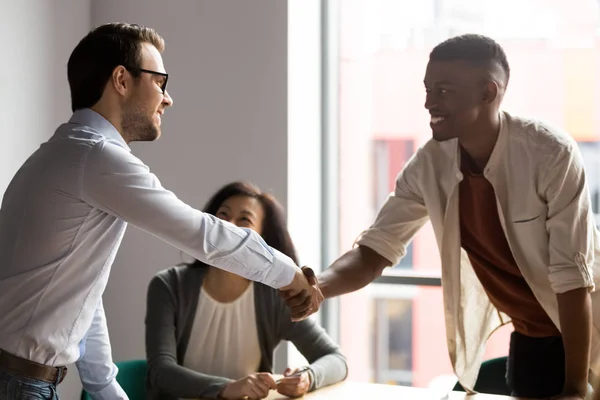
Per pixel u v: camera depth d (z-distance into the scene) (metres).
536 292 2.44
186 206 2.08
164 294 3.02
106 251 2.05
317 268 4.10
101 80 2.07
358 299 4.17
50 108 3.57
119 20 3.88
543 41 3.86
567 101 3.85
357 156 4.16
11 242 1.98
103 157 1.97
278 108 3.71
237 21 3.75
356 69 4.14
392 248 2.65
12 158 3.31
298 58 3.82
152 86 2.12
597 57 3.81
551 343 2.57
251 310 3.01
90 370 2.24
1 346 1.96
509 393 2.93
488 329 2.69
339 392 2.59
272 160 3.72
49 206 1.96
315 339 3.00
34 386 1.97
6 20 3.26
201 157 3.81
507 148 2.37
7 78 3.27
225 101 3.78
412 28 4.05
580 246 2.29
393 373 4.16
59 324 1.99
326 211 4.16
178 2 3.81
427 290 4.07
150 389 2.94
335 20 4.14
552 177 2.30
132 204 1.99
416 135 4.09
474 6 3.95
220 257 2.11
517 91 3.90
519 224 2.38
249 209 3.02
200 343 3.00
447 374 4.09
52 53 3.58
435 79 2.34
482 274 2.62
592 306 2.45
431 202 2.52
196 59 3.80
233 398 2.61
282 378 2.66
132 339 3.91
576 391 2.26
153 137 2.18
